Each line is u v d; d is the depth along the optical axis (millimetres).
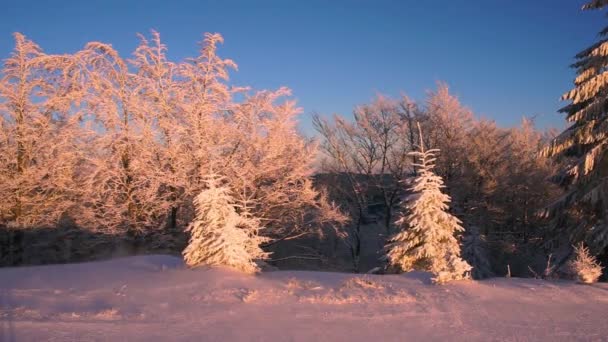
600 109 17125
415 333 6699
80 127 22422
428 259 14992
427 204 15188
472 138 32812
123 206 21484
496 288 10508
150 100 23234
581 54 18297
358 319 7578
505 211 32781
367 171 32906
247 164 21922
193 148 22266
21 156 21812
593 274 12227
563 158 20266
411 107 32406
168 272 12375
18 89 21609
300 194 23000
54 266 13875
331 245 32875
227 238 13008
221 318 7570
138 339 6121
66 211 22438
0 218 20891
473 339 6395
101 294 9586
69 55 22031
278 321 7391
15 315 7426
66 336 6109
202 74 22688
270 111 23141
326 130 32844
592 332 6793
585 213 18578
